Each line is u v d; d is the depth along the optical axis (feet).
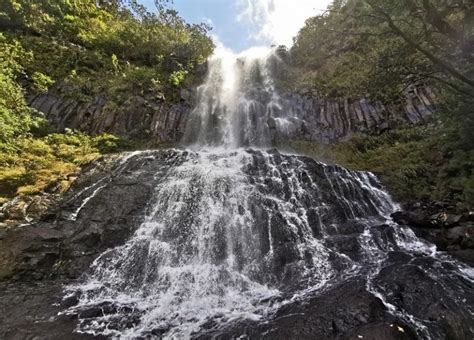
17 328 16.11
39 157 35.47
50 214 26.13
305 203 29.58
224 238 25.34
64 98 50.01
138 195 29.04
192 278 21.71
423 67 31.53
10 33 55.83
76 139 42.91
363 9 31.68
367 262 22.59
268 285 21.22
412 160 36.60
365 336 14.24
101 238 24.36
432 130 40.32
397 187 33.45
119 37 69.21
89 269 21.95
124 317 17.62
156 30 77.82
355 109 50.52
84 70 57.06
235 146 52.29
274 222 26.66
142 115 51.85
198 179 31.37
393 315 16.14
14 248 22.02
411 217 27.37
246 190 30.14
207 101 59.57
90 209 27.30
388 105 48.37
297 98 57.36
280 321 16.37
